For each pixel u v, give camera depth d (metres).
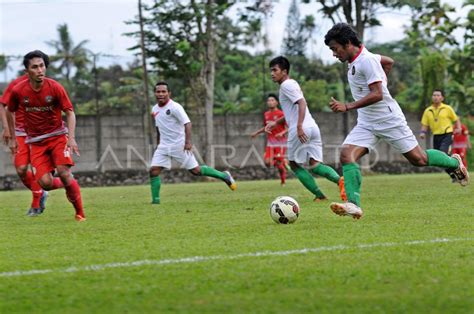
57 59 70.06
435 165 23.03
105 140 62.09
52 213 28.25
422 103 75.88
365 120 21.83
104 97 73.75
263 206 28.59
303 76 90.88
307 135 30.20
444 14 64.69
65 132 24.17
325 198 30.80
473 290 11.69
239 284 12.41
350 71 21.48
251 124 65.81
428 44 71.75
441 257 14.47
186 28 65.12
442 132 45.59
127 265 14.44
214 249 16.22
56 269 14.27
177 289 12.18
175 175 64.62
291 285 12.24
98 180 61.84
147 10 64.38
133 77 76.69
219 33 67.75
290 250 15.75
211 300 11.36
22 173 27.06
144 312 10.77
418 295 11.38
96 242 18.16
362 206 26.59
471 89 75.44
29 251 16.89
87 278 13.29
